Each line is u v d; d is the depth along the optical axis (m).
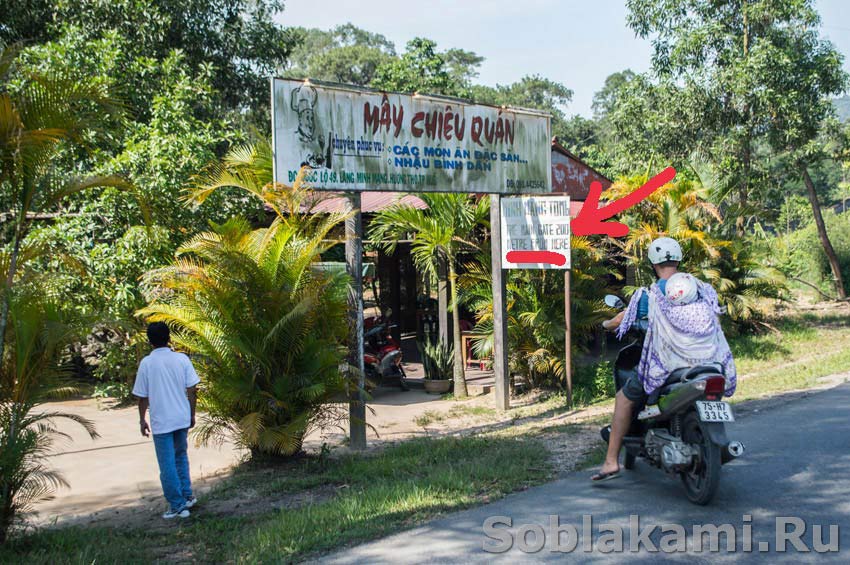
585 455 7.13
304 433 8.02
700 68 19.31
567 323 11.20
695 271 15.15
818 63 18.98
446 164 10.34
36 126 5.74
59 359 6.15
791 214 47.16
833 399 9.19
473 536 4.98
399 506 5.64
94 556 5.05
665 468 5.51
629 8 20.16
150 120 13.55
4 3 16.72
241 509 6.34
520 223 11.22
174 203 11.94
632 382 5.84
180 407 6.22
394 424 10.67
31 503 6.41
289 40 21.48
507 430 9.22
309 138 8.70
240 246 7.80
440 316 13.59
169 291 8.32
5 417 5.77
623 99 20.50
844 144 20.16
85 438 9.79
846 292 28.66
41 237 11.24
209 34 19.14
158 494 7.18
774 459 6.55
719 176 17.08
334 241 8.63
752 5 18.94
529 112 11.61
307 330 7.76
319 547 4.91
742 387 10.76
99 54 13.20
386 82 31.64
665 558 4.52
